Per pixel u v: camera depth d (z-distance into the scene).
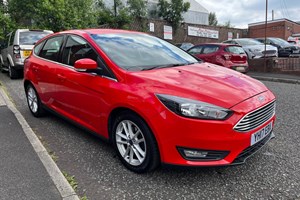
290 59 11.68
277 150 3.78
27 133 4.39
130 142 3.24
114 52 3.70
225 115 2.75
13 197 2.72
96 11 17.55
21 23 13.58
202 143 2.73
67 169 3.34
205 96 2.83
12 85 8.93
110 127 3.49
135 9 20.55
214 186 2.96
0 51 12.44
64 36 4.56
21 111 5.82
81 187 2.95
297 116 5.34
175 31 23.00
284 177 3.10
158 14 23.31
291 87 8.83
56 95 4.50
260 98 3.11
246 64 10.46
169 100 2.81
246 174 3.18
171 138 2.80
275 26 29.20
